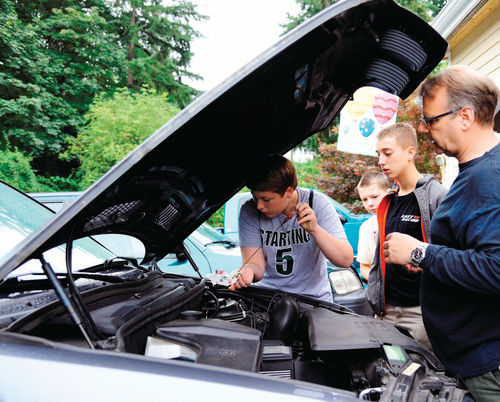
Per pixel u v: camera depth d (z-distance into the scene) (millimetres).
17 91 13617
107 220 1539
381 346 1356
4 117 12930
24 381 932
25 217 1815
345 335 1453
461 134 1406
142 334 1222
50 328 1196
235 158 1825
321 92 1743
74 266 1842
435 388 1158
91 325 1142
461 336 1415
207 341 1146
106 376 909
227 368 933
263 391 881
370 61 1593
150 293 1593
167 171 1505
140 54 20406
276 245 2238
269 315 1777
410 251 1459
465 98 1373
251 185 1946
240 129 1591
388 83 1618
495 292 1244
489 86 1369
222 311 1900
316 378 1521
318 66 1479
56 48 15938
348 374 1402
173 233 2023
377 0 1193
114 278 1599
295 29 1074
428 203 2170
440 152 1510
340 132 7922
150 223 1817
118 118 13531
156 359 946
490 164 1304
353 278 3896
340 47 1402
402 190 2387
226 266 4117
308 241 2217
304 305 1953
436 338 1508
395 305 2307
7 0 13414
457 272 1308
